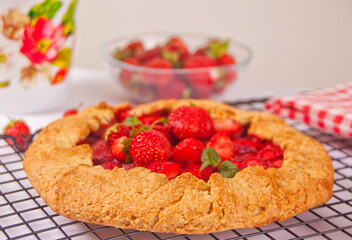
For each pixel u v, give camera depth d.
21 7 0.78
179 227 0.58
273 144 0.69
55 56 0.82
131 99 0.92
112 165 0.63
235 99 0.92
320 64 1.33
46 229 0.59
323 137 0.78
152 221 0.58
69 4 0.81
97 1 1.33
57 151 0.65
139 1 1.32
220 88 0.90
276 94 0.94
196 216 0.58
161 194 0.59
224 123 0.70
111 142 0.67
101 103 0.73
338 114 0.77
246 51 0.98
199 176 0.62
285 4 1.29
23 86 0.82
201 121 0.66
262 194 0.60
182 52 0.93
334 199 0.67
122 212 0.58
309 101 0.80
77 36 1.36
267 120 0.73
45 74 0.83
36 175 0.63
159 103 0.75
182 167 0.64
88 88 0.95
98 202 0.59
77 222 0.61
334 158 0.73
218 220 0.58
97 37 1.36
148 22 1.34
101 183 0.60
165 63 0.90
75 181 0.61
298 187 0.61
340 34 1.30
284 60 1.34
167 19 1.33
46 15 0.79
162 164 0.62
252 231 0.62
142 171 0.61
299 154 0.66
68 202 0.60
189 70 0.88
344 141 0.77
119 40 1.00
